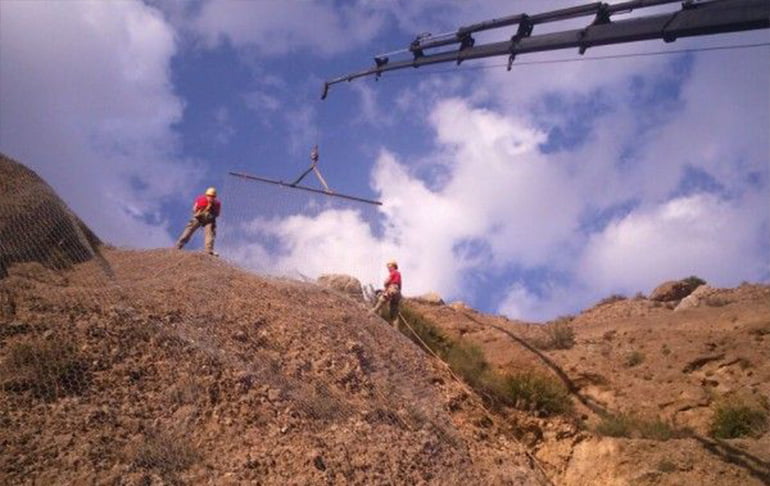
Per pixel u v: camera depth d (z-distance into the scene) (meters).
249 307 12.42
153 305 11.13
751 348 16.33
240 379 10.02
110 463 7.66
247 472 8.35
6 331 9.27
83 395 8.61
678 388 14.84
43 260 11.76
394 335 14.22
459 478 10.34
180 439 8.48
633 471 11.38
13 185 12.79
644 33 10.13
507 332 19.97
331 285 18.02
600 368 16.36
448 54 13.55
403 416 11.24
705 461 11.25
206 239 15.61
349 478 9.09
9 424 7.72
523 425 13.12
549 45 11.43
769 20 8.84
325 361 11.62
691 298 25.61
